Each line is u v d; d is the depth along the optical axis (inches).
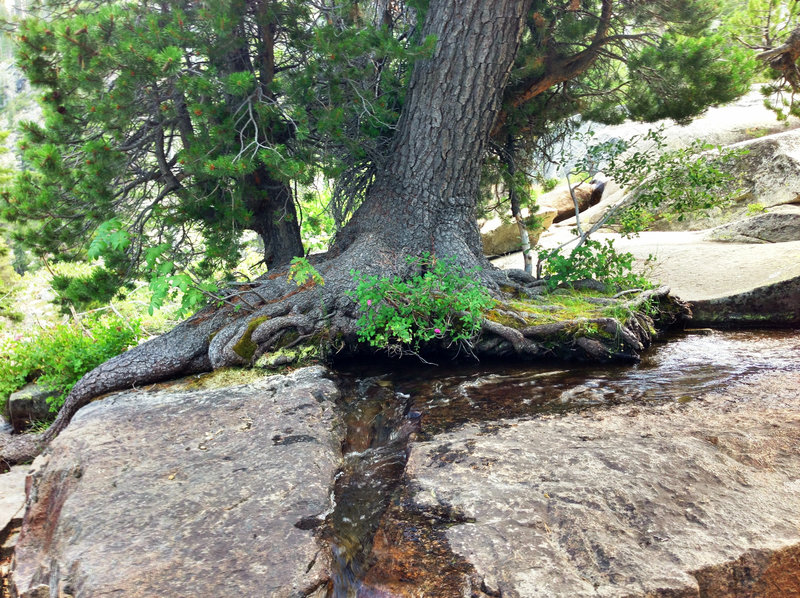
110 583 101.7
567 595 90.2
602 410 162.1
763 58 299.3
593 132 309.3
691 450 130.2
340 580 105.7
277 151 219.3
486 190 353.4
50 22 193.2
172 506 125.6
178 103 227.9
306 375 209.2
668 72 266.4
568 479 120.8
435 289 222.1
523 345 225.9
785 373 186.2
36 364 275.1
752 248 330.6
